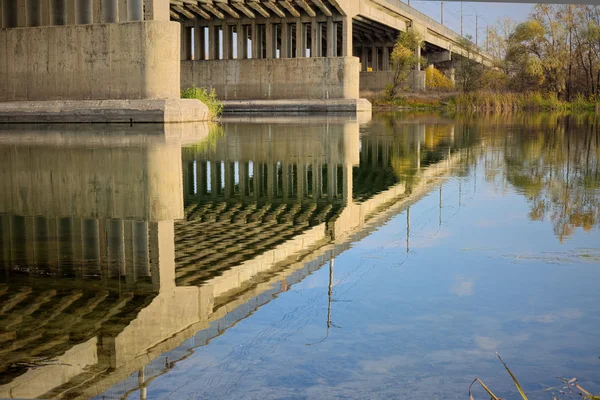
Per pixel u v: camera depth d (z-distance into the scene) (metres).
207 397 3.42
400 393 3.47
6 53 40.94
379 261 6.63
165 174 14.03
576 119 42.28
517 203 10.30
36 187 11.95
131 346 4.22
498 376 3.73
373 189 12.44
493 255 6.82
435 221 8.95
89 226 8.72
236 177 14.20
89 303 5.28
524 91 65.38
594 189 11.61
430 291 5.49
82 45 39.34
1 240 7.87
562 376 3.73
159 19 38.47
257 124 37.09
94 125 35.66
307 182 13.51
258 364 3.87
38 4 41.00
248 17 69.12
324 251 7.22
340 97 66.69
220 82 70.06
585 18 64.50
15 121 39.00
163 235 8.22
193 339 4.34
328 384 3.60
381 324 4.59
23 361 3.97
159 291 5.63
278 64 68.38
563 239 7.59
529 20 66.06
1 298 5.48
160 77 38.25
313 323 4.66
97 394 3.47
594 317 4.77
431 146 21.75
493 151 19.59
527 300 5.20
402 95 83.88
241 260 6.82
